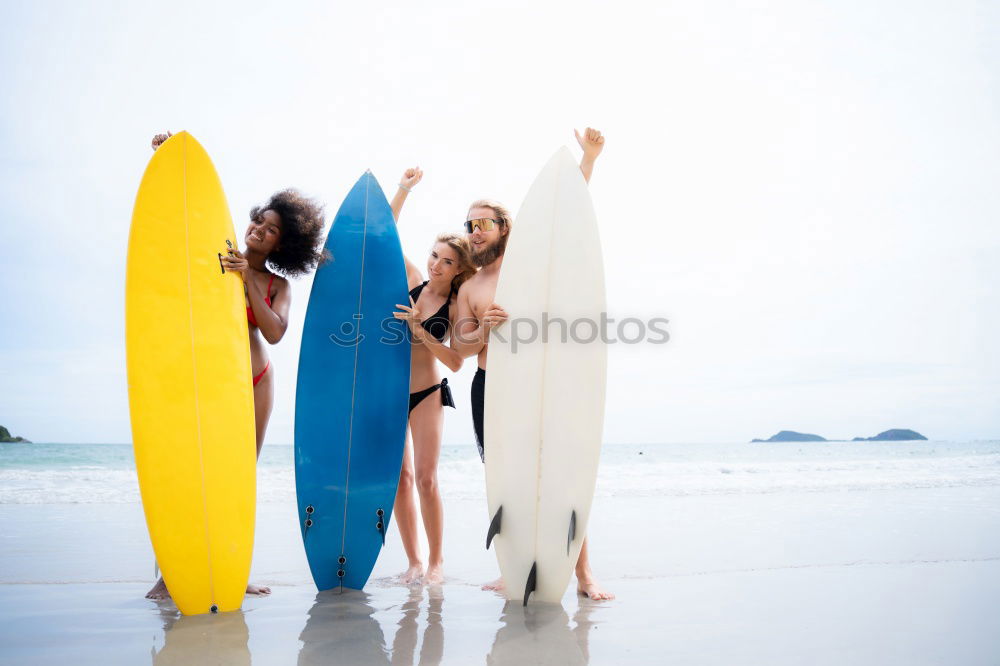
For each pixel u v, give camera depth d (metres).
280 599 2.77
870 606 2.66
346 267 3.21
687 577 3.23
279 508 6.79
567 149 3.16
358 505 3.01
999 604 2.71
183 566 2.52
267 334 2.97
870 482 10.06
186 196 2.89
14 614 2.48
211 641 2.16
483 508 6.97
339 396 3.08
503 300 2.98
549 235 3.03
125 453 15.27
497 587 3.00
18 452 15.50
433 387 3.28
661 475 12.50
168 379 2.67
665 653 2.06
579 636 2.24
